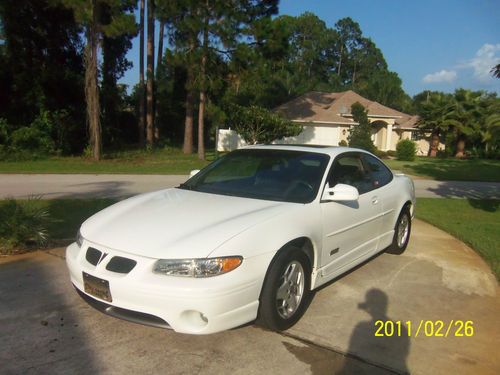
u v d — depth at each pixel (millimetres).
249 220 3508
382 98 67312
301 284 3783
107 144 30344
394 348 3477
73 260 3518
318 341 3531
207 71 21922
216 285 3039
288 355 3309
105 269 3256
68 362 3135
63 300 4125
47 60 25812
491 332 3814
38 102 24875
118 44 32781
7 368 3045
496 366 3279
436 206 10391
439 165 25578
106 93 30500
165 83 37469
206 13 19562
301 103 36250
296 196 4148
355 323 3873
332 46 73812
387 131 35844
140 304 3086
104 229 3609
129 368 3084
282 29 21062
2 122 22438
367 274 5160
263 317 3467
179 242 3217
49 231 6438
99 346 3352
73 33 26469
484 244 6504
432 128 36062
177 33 20609
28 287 4418
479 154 34500
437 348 3508
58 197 10078
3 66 24531
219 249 3137
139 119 34312
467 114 34062
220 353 3303
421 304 4352
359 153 5273
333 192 4137
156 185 13016
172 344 3410
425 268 5453
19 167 17203
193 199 4168
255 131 25375
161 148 30844
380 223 5215
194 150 31031
